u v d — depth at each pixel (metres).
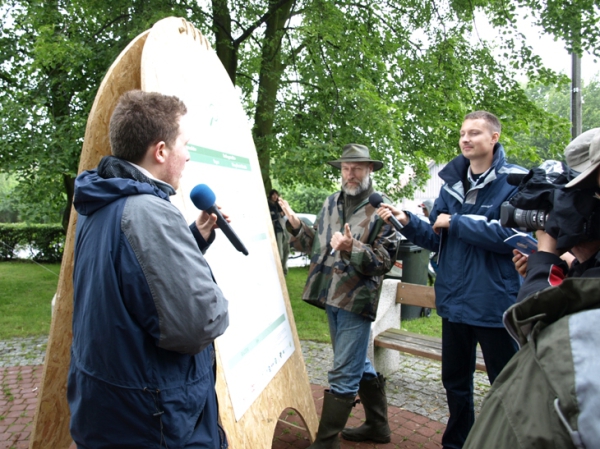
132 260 1.32
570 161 1.35
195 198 1.74
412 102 8.14
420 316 6.85
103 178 1.44
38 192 10.18
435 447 3.05
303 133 7.77
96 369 1.34
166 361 1.38
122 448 1.36
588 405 0.74
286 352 2.68
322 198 20.41
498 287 2.35
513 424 0.84
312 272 3.04
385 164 7.56
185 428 1.39
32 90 7.30
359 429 3.11
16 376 4.29
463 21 8.48
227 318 1.49
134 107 1.50
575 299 0.87
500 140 7.26
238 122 2.78
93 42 7.01
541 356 0.84
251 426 2.07
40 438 1.99
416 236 2.69
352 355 2.74
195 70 2.33
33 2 6.74
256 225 2.66
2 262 13.81
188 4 6.91
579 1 7.51
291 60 8.33
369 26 8.02
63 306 1.94
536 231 1.41
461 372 2.63
